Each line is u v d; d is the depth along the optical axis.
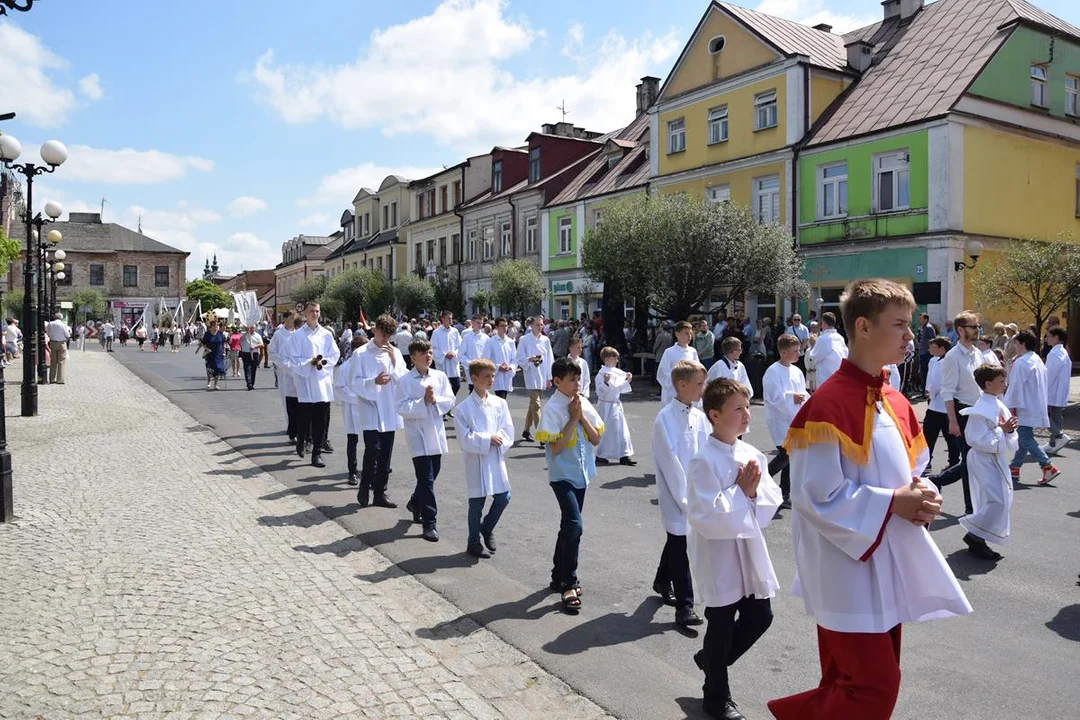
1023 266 17.78
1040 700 4.03
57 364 22.72
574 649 4.68
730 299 22.17
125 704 3.84
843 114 24.55
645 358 23.91
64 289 71.62
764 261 21.31
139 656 4.41
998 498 6.31
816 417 2.78
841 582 2.74
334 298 49.25
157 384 23.70
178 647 4.54
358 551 6.68
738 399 3.90
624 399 19.20
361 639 4.75
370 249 57.31
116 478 9.41
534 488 9.31
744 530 3.76
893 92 23.88
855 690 2.75
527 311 35.53
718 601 3.81
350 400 9.27
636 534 7.29
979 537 6.48
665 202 22.42
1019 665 4.46
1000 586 5.81
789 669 4.47
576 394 5.54
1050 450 11.42
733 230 21.33
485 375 6.51
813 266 24.52
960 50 23.62
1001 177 22.61
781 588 5.85
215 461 10.77
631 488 9.22
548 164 38.38
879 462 2.78
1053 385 11.48
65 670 4.22
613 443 10.45
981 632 4.95
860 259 23.28
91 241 72.69
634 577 6.07
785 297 23.92
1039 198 23.70
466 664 4.45
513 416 16.19
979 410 6.34
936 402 9.38
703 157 28.28
